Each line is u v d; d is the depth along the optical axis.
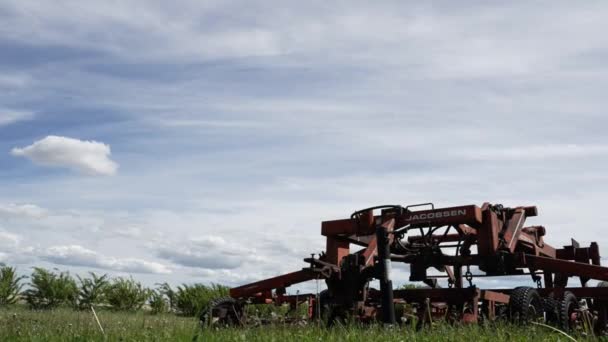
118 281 22.59
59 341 5.25
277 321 8.85
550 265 9.27
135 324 8.39
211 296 22.66
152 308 22.69
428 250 9.70
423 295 8.89
